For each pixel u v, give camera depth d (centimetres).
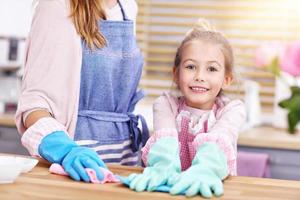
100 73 153
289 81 307
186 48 150
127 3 165
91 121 154
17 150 296
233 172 132
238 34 349
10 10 349
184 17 352
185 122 151
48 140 130
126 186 115
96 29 150
